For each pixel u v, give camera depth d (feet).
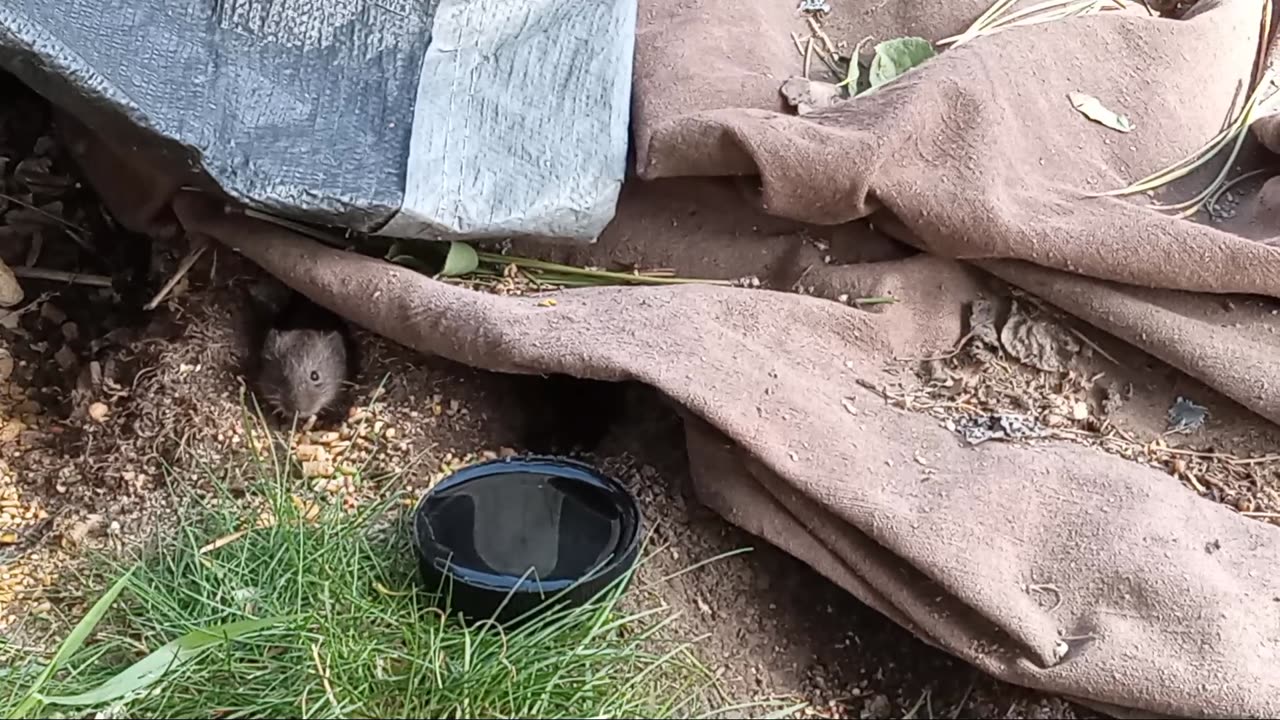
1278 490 6.75
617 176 7.22
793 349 6.87
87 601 6.52
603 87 7.46
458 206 7.06
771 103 7.50
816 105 7.48
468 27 7.68
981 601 5.86
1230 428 6.93
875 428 6.63
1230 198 7.45
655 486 7.12
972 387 6.97
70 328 8.25
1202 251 6.57
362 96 7.32
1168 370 7.04
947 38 8.20
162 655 5.51
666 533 6.93
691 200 7.66
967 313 7.16
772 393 6.47
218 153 6.79
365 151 7.11
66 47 6.43
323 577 6.23
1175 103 7.58
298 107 7.15
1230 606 5.87
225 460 7.18
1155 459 6.84
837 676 6.75
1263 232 7.11
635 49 7.82
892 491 6.24
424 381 7.52
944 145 6.93
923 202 6.81
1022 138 7.23
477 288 7.50
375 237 7.43
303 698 5.41
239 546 6.49
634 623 6.51
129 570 6.24
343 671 5.65
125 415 7.48
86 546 6.91
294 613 5.96
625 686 5.98
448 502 6.46
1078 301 6.86
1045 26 7.63
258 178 6.81
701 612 6.73
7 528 7.16
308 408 7.27
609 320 6.77
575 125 7.34
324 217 6.95
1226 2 8.18
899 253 7.31
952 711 6.50
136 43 6.88
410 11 7.66
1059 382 7.05
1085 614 5.94
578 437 7.55
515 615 6.05
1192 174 7.48
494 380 7.57
